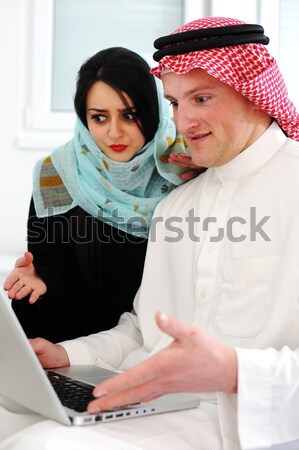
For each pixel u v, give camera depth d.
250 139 1.41
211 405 1.27
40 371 1.08
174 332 1.03
